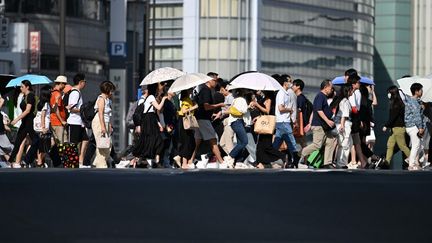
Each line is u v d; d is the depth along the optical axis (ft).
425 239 31.24
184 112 138.00
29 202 36.86
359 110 142.82
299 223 33.63
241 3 614.75
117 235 31.63
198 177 47.32
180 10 617.62
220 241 31.04
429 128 159.22
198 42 615.16
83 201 37.37
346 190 40.68
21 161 145.79
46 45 470.39
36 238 31.19
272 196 39.34
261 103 140.05
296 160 141.18
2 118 144.56
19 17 464.24
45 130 146.30
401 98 149.07
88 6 497.05
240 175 48.78
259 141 138.72
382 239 31.27
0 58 368.07
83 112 141.90
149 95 139.74
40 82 163.84
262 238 31.40
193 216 34.86
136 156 139.03
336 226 33.04
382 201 37.73
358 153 144.56
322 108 139.33
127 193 39.78
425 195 39.17
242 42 616.39
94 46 502.38
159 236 31.55
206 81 138.62
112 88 135.85
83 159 144.05
